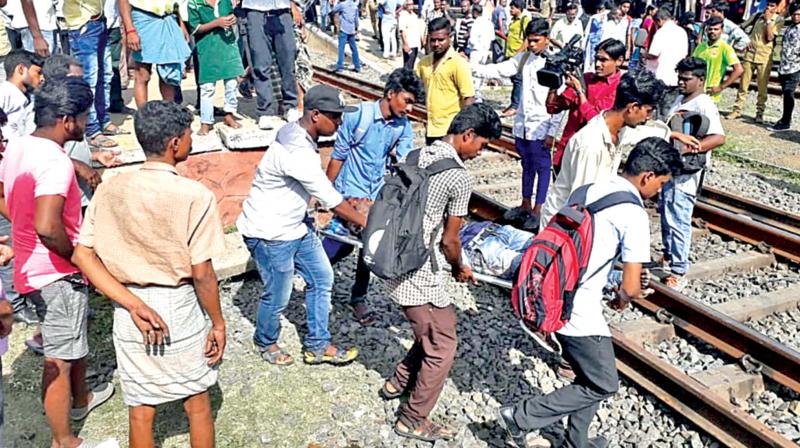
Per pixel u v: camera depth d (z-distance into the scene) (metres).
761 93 11.37
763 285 5.68
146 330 3.05
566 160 4.19
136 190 2.97
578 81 5.20
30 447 3.87
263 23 6.55
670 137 4.84
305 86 7.91
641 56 12.54
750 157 9.48
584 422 3.62
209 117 6.70
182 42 6.59
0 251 3.28
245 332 5.04
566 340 3.49
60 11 6.34
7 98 4.46
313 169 4.02
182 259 3.06
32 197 3.30
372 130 4.86
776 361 4.37
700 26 13.27
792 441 3.80
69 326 3.54
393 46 19.31
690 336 4.94
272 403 4.26
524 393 4.37
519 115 6.42
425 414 3.90
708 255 6.25
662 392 4.19
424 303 3.71
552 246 3.41
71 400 3.97
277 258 4.25
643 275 3.52
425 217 3.60
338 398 4.32
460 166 3.61
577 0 12.61
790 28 10.56
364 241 3.67
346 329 5.07
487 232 4.27
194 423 3.42
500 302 5.52
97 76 6.55
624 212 3.34
